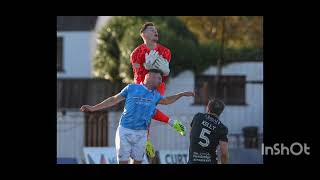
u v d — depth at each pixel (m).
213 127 31.25
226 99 71.56
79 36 74.69
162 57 30.80
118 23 67.81
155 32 30.77
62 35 74.81
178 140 67.94
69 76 73.12
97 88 71.56
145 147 28.75
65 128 69.44
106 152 58.59
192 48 69.38
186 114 65.75
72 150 69.19
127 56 66.88
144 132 28.64
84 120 69.62
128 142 28.45
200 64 70.25
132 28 67.00
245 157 58.97
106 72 69.31
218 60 71.44
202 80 70.88
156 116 29.42
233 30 71.50
